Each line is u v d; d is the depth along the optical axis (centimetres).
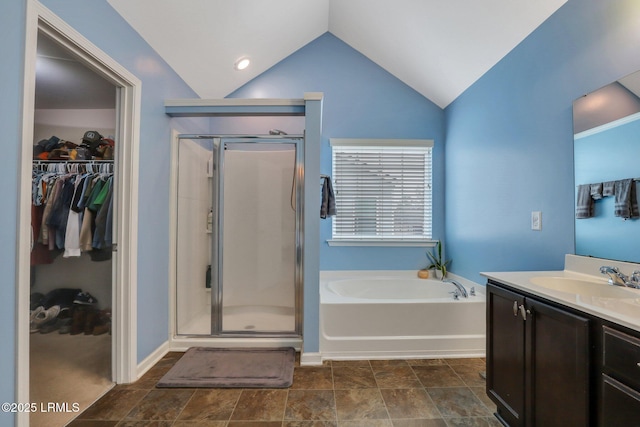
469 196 267
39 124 276
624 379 84
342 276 314
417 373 190
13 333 107
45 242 224
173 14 185
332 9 284
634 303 100
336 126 319
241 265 260
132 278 175
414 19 235
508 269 214
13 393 106
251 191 261
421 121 320
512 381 131
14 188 107
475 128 257
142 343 187
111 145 247
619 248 134
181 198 234
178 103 213
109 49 154
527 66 193
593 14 147
